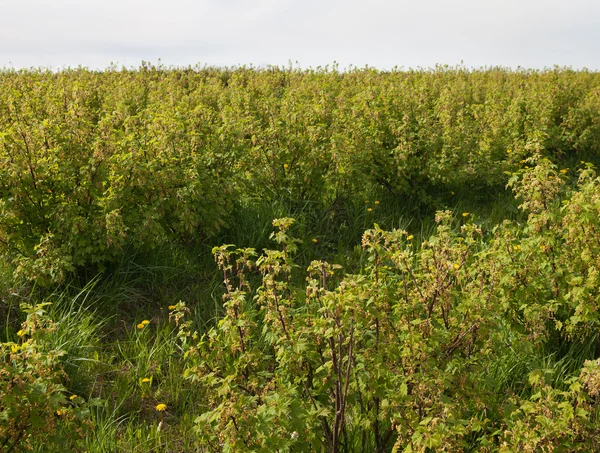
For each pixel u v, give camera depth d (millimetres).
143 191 5609
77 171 5301
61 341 4406
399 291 3355
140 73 16688
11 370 2482
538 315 4031
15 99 8102
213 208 5941
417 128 7836
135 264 5637
